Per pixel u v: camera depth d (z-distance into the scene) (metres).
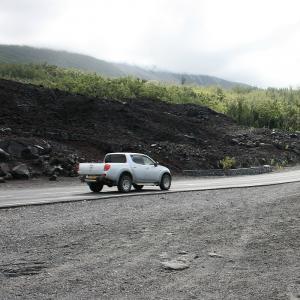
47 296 6.16
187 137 49.56
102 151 37.50
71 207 15.12
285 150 57.97
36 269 7.45
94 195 19.64
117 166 20.86
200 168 41.16
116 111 49.75
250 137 58.81
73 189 23.59
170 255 8.69
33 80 72.19
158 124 51.47
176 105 66.94
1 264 7.68
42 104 45.75
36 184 26.27
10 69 79.94
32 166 30.08
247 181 31.89
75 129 41.38
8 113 40.19
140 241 9.82
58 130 38.56
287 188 24.55
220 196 19.70
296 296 6.54
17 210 14.18
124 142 41.00
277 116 79.31
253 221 12.91
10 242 9.32
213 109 76.88
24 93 46.38
